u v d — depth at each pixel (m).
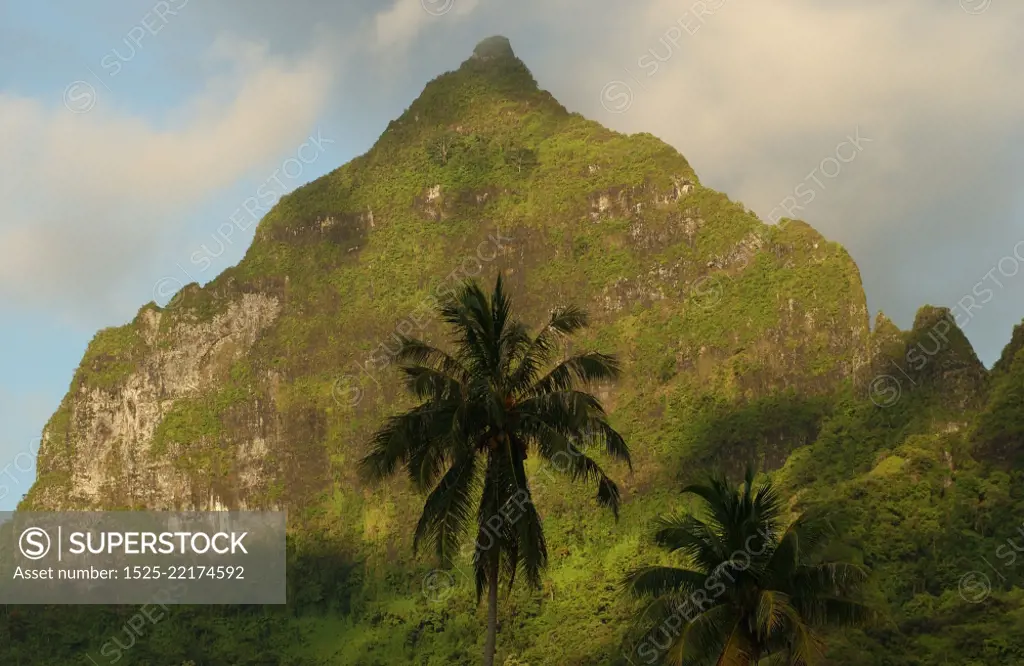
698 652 66.25
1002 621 160.62
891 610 162.75
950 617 165.25
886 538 194.12
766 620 64.19
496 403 64.06
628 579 69.62
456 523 64.75
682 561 75.12
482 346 67.44
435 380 65.50
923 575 185.50
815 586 67.38
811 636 64.31
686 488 69.81
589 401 65.56
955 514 197.62
